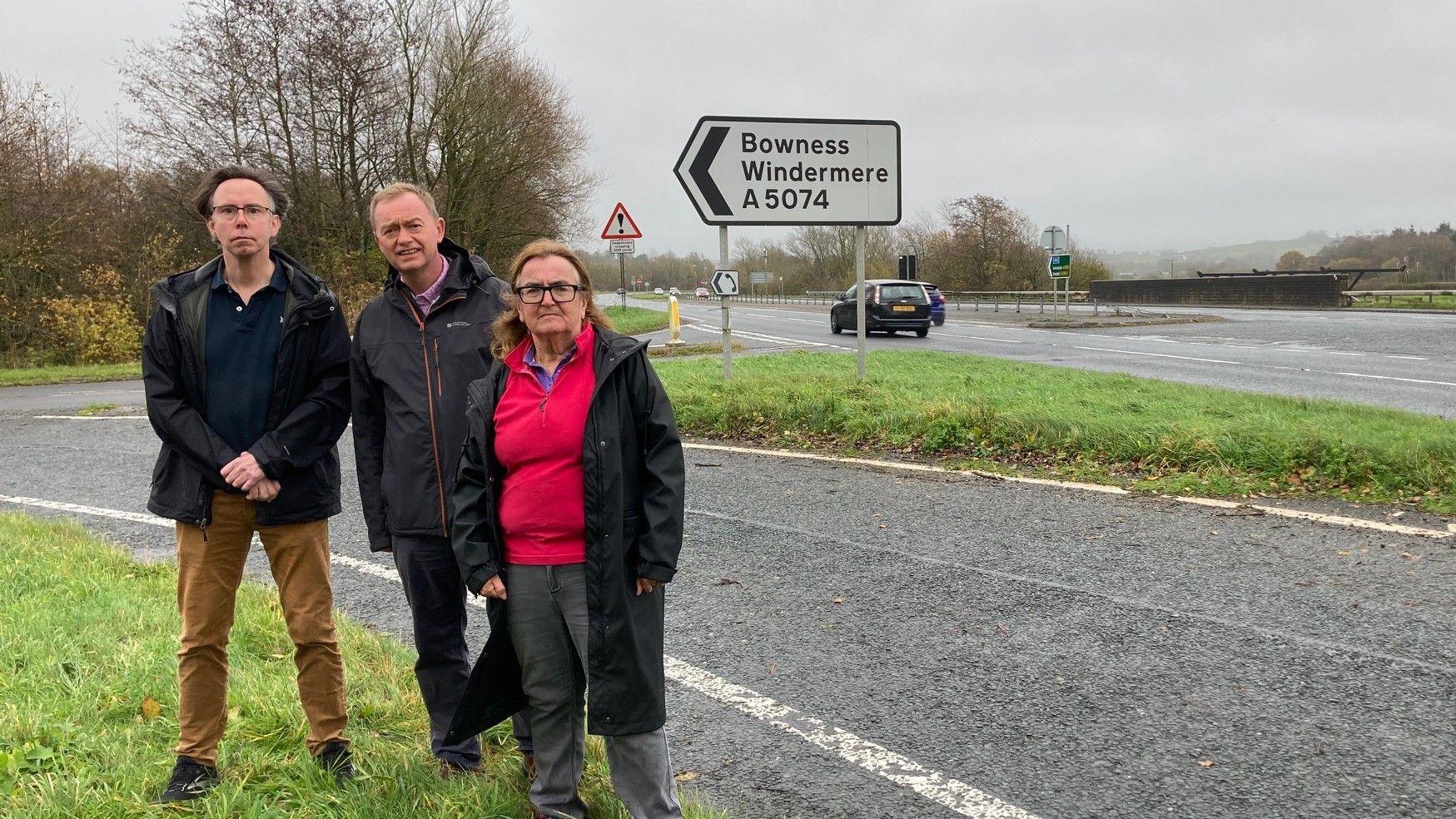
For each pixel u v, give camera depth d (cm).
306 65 2678
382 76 2841
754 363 1672
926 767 353
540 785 312
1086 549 604
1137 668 432
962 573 568
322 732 338
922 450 923
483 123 3062
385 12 2780
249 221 314
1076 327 3133
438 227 343
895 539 641
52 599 505
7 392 1850
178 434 309
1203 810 320
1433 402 1207
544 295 286
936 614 505
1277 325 2984
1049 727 381
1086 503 716
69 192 2453
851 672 437
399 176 2922
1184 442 809
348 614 527
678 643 475
